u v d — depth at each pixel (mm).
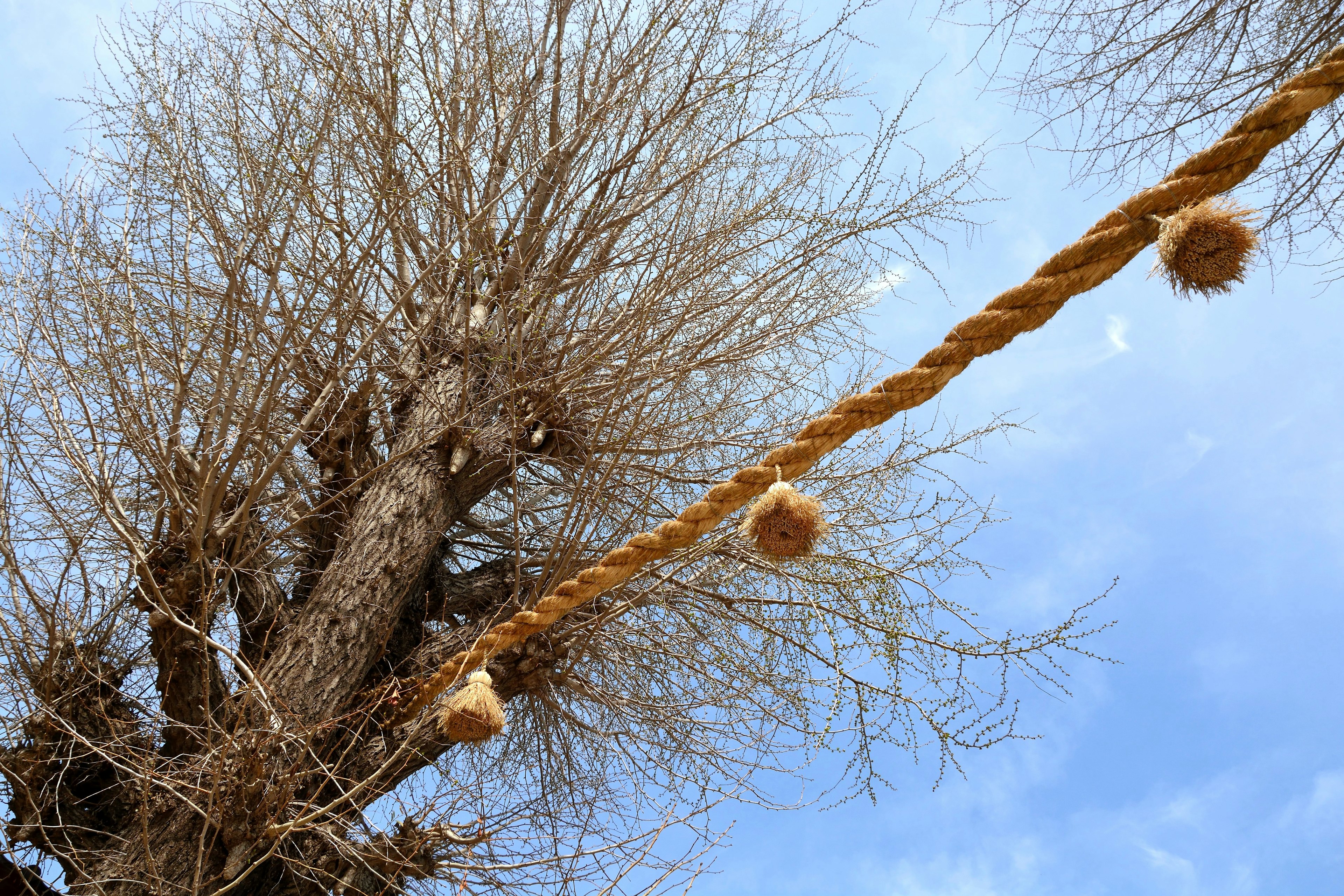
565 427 5914
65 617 4594
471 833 4590
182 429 4672
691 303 5293
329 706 4590
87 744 3959
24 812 4277
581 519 5914
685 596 5891
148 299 5129
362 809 4555
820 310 6207
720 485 2973
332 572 5074
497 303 6031
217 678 4691
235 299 5023
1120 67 4125
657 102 5965
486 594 5836
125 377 4590
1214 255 2287
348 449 5609
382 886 4594
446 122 5672
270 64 5223
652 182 5898
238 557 4996
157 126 5062
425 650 5188
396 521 5238
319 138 4820
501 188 6012
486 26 5840
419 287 6004
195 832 4117
